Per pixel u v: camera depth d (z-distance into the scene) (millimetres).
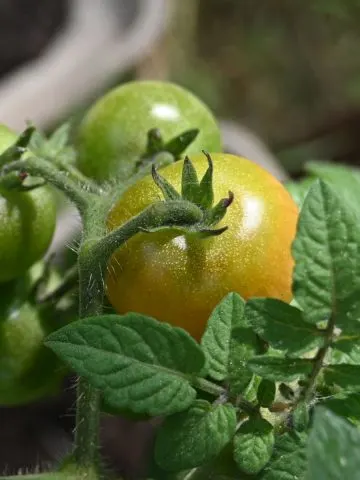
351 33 676
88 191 172
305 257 126
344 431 101
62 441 387
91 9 473
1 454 384
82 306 147
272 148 617
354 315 128
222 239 150
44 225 188
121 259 152
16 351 196
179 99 214
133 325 130
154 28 474
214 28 675
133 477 320
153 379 131
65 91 425
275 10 691
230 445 149
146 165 185
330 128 616
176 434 136
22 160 173
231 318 140
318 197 127
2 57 482
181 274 149
